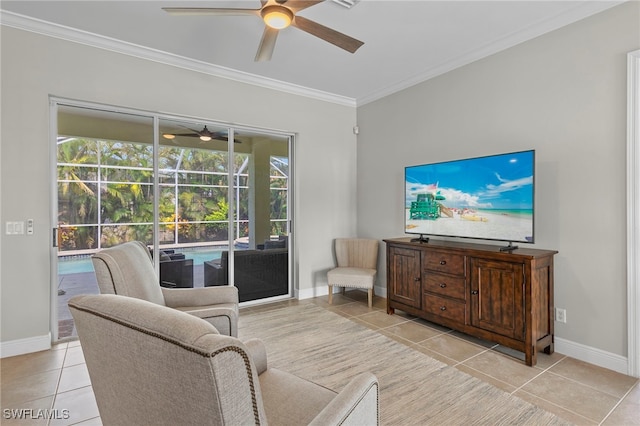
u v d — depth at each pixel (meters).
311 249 4.49
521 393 2.13
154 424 0.75
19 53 2.70
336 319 3.55
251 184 4.12
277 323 3.43
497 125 3.15
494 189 2.91
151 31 2.92
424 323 3.42
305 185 4.43
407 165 4.10
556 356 2.67
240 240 4.04
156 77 3.35
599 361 2.50
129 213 3.33
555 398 2.07
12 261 2.68
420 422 1.83
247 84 3.93
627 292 2.37
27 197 2.74
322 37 2.31
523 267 2.52
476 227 3.06
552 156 2.76
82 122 3.12
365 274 3.97
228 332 2.00
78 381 2.28
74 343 2.93
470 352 2.73
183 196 3.65
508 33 2.95
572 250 2.65
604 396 2.10
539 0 2.47
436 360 2.58
